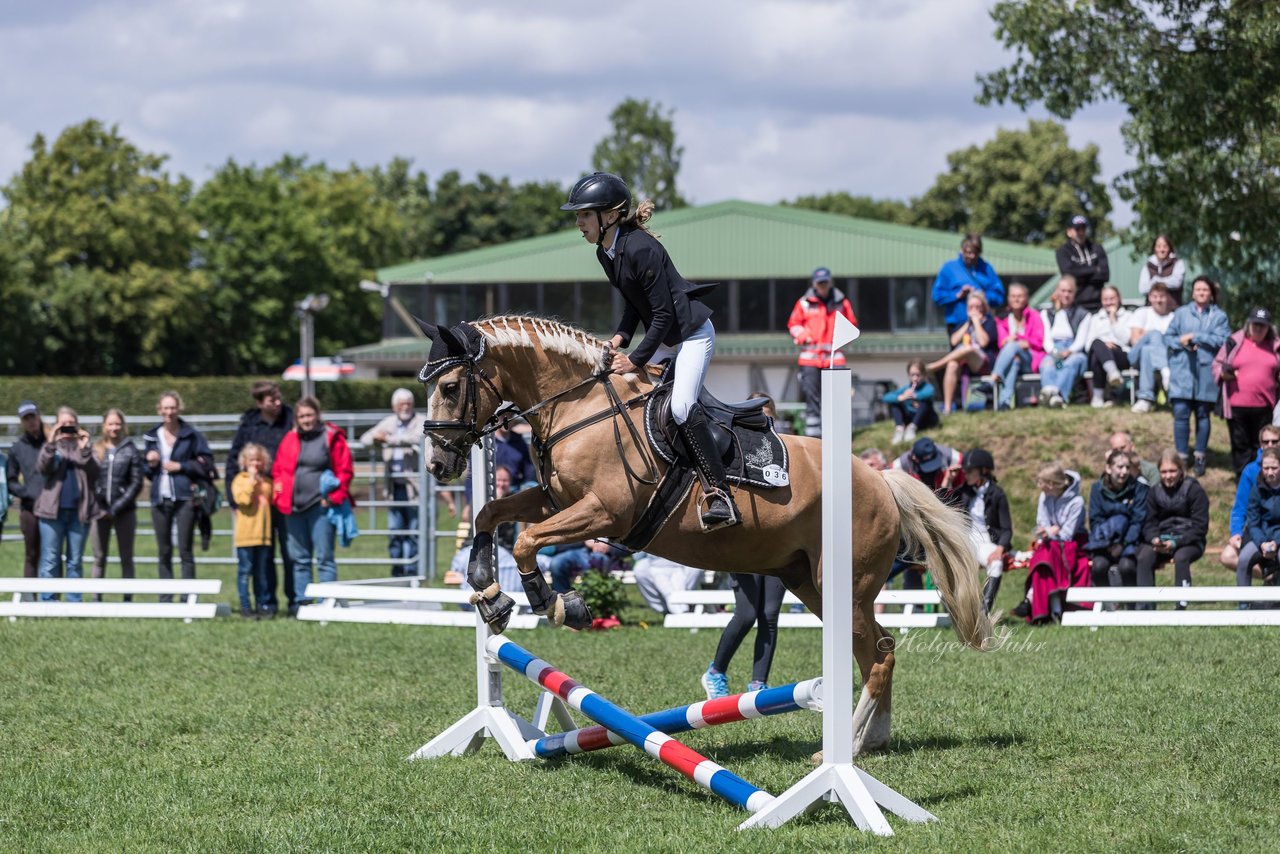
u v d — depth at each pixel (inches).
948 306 644.7
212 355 2116.1
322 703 305.1
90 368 1964.8
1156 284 581.6
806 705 210.2
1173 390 528.7
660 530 230.8
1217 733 256.8
